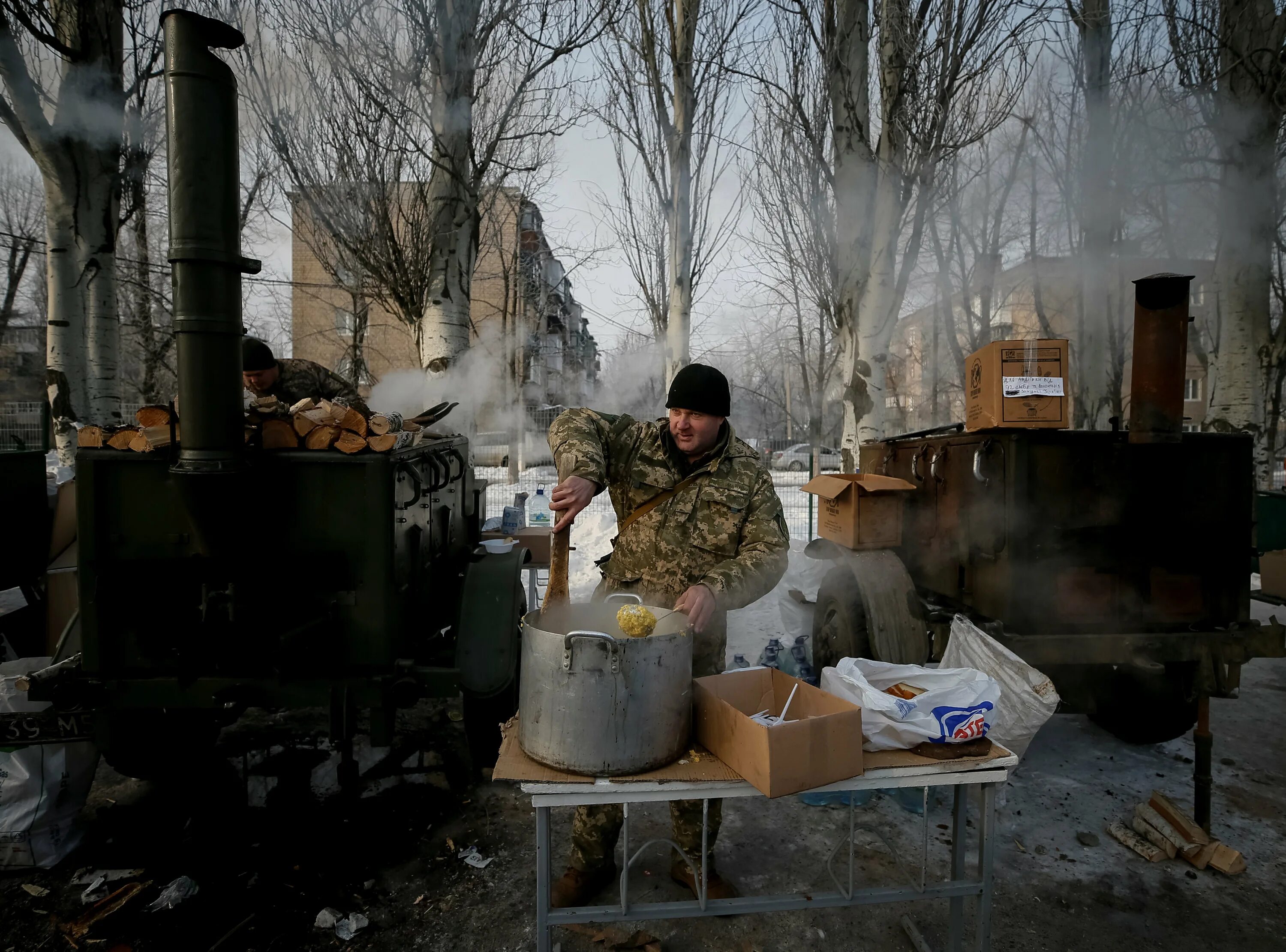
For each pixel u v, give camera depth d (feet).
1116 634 10.16
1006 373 10.30
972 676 6.95
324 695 8.66
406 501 9.37
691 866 6.55
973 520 11.28
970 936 7.79
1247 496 10.59
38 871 8.75
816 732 5.77
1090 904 8.38
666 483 7.87
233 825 9.90
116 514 8.30
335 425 8.69
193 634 8.39
